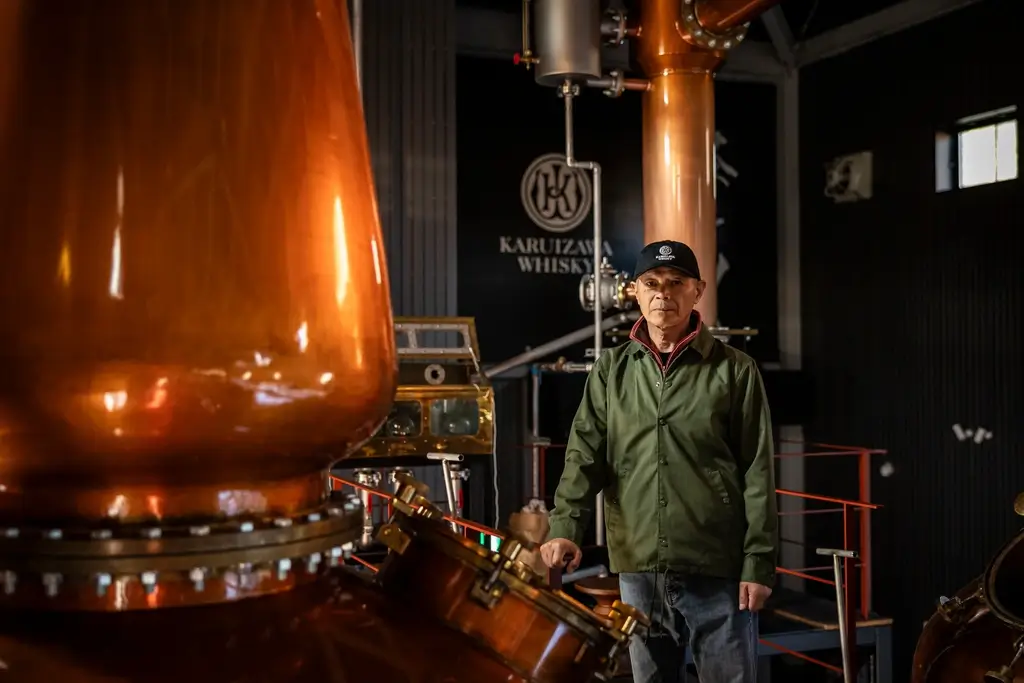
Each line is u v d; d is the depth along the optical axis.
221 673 0.55
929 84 6.86
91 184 0.54
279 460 0.60
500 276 7.22
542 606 0.74
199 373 0.54
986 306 6.42
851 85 7.51
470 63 7.16
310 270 0.58
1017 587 2.02
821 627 5.26
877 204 7.29
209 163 0.55
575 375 7.12
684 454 2.68
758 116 8.02
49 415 0.54
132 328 0.53
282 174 0.57
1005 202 6.30
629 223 7.56
